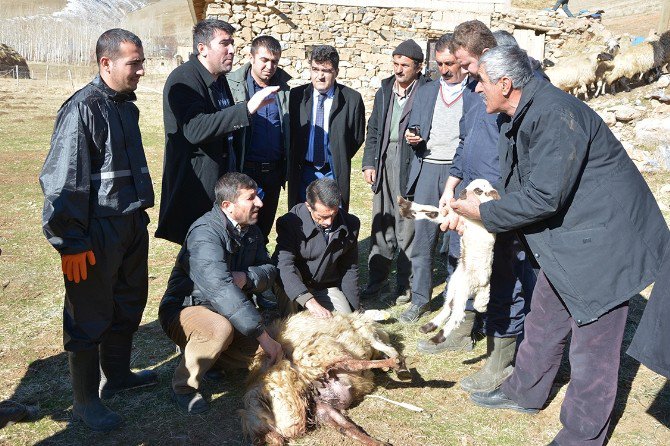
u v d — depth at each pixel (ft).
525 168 11.00
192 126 13.50
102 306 11.50
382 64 50.80
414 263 16.80
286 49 49.65
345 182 17.57
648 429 12.13
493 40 13.08
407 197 17.61
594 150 10.37
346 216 15.42
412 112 16.80
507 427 12.19
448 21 50.62
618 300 10.37
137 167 11.68
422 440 11.65
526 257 13.24
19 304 17.48
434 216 12.32
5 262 20.67
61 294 18.24
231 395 13.14
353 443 11.48
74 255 10.59
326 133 17.13
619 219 10.36
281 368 11.98
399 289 18.42
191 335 12.36
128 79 11.17
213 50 13.94
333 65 16.57
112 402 12.82
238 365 13.84
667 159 32.99
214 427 11.99
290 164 17.61
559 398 13.17
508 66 10.48
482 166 13.89
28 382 13.48
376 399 13.01
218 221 12.80
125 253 11.99
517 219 10.63
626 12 90.58
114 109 11.31
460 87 16.19
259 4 48.24
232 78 16.31
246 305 12.09
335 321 13.39
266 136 16.71
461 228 12.05
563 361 14.78
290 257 14.69
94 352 11.69
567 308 10.91
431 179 16.70
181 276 13.60
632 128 36.88
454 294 12.01
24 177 32.71
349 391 12.51
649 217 10.62
